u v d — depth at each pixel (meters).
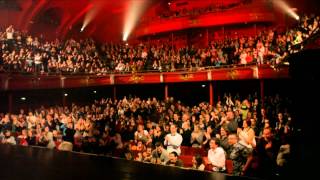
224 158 8.40
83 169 2.05
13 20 28.77
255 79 19.09
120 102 20.50
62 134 14.68
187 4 29.94
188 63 22.02
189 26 27.86
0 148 3.06
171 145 9.71
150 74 22.55
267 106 15.92
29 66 22.42
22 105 23.98
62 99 25.36
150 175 1.86
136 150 10.92
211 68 20.42
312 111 5.15
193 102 24.08
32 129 14.27
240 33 26.67
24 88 21.91
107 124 14.73
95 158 2.48
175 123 13.31
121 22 32.25
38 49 23.75
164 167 2.11
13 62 21.75
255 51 18.94
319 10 23.00
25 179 1.78
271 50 18.11
